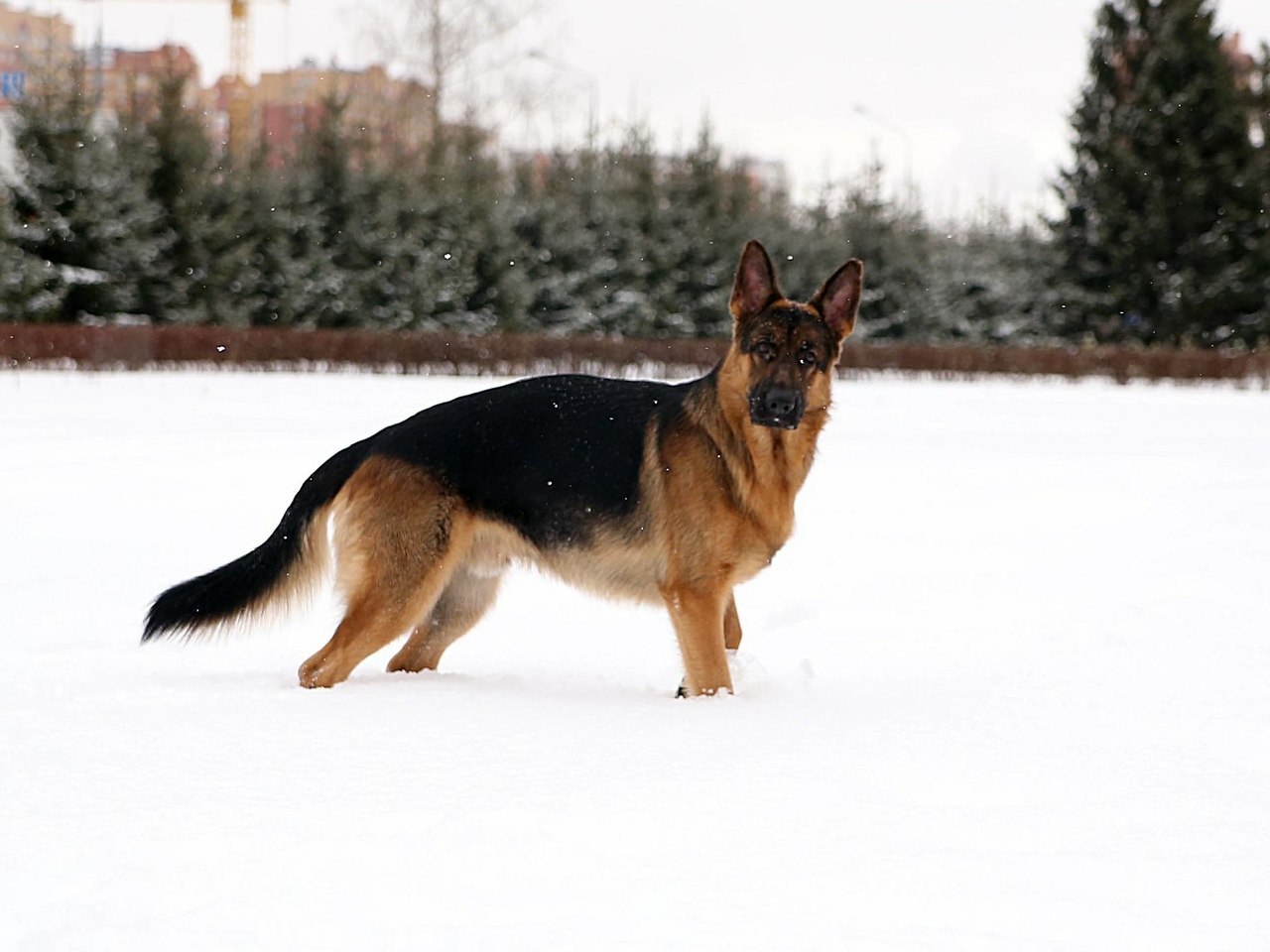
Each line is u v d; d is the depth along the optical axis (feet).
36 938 9.89
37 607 24.86
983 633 23.20
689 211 169.37
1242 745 15.98
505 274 152.97
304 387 96.43
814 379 19.79
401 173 148.97
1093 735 16.33
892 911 10.57
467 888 10.89
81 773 13.83
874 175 180.65
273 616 20.68
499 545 20.77
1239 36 204.23
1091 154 172.86
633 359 138.51
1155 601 24.71
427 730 15.76
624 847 11.87
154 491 39.63
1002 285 182.91
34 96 127.85
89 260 127.75
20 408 70.54
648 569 20.03
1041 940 10.10
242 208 137.49
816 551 32.71
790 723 16.67
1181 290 164.55
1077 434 69.87
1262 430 74.13
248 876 11.04
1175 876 11.45
